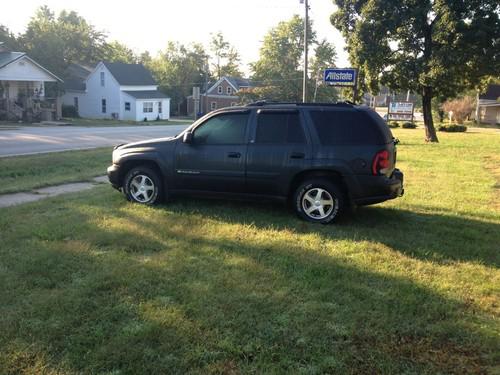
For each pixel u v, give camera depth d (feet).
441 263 16.88
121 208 23.86
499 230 21.76
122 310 12.37
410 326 11.89
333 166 21.39
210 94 263.90
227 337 11.16
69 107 171.63
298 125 22.22
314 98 221.05
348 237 19.70
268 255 17.02
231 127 23.29
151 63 277.85
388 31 76.48
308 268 15.70
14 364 9.95
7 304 12.62
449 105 202.49
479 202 28.27
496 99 199.41
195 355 10.39
